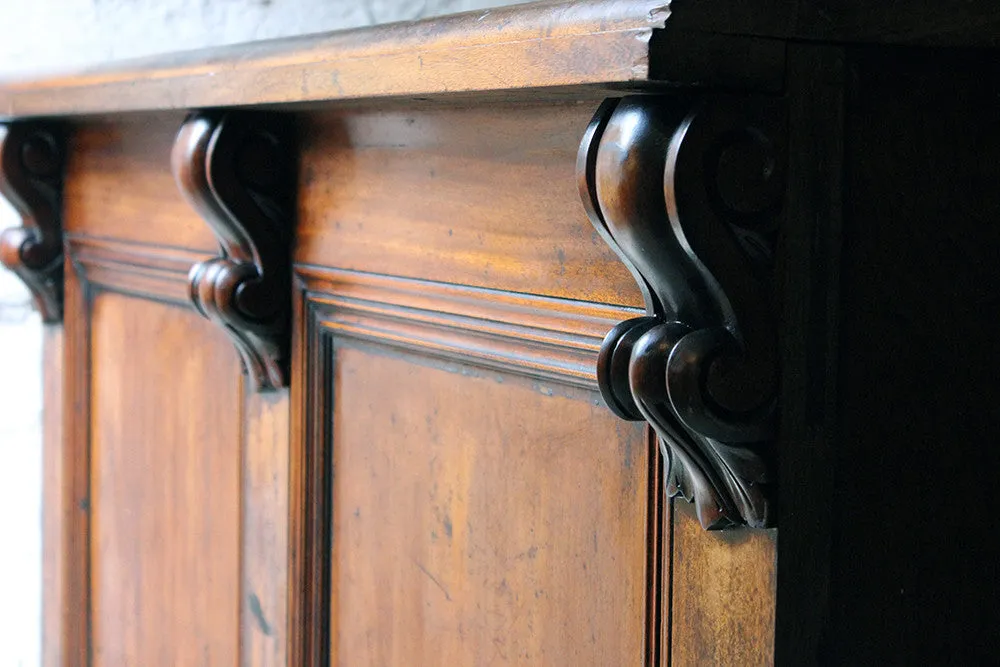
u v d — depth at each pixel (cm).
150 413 122
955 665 65
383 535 89
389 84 69
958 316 63
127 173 121
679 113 54
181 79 93
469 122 76
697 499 59
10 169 131
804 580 59
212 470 110
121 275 125
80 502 137
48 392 142
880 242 60
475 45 61
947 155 62
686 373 54
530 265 71
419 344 83
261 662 103
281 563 100
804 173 57
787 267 57
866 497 60
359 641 92
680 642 63
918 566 63
